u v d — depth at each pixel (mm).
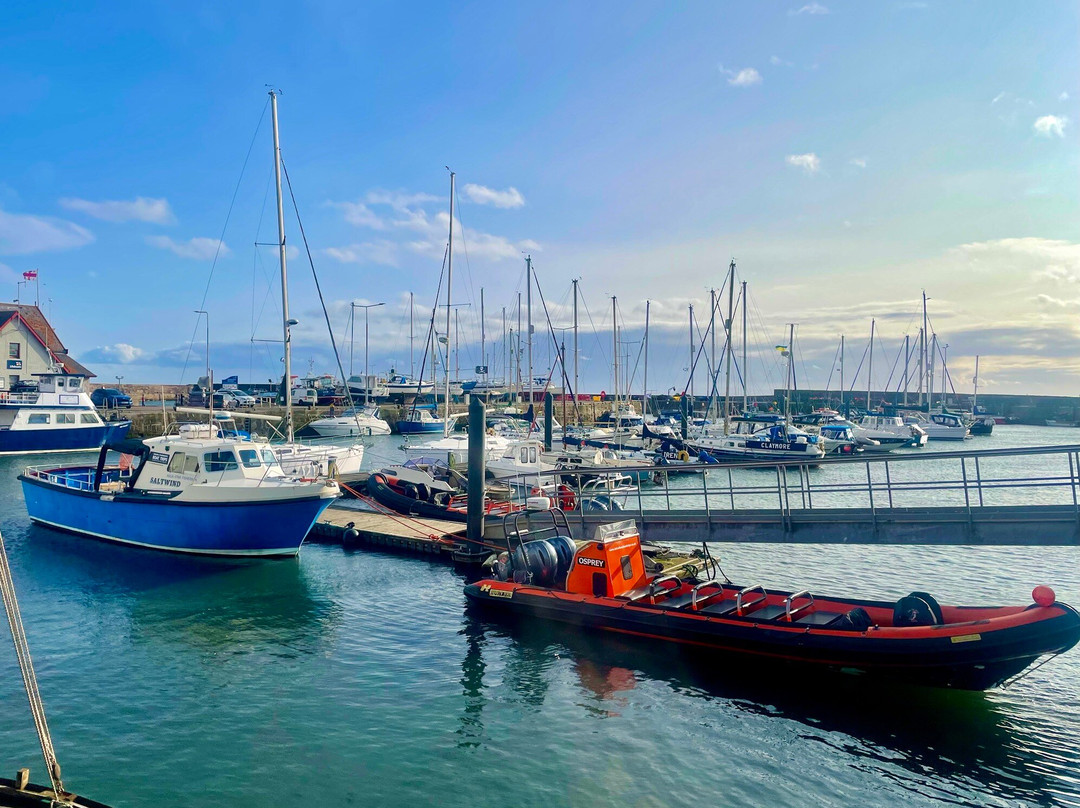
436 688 12625
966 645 11289
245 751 10438
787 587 19094
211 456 21797
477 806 9117
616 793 9438
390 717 11531
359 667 13531
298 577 19734
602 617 14555
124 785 9539
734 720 11492
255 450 22391
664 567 16516
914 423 70625
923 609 12555
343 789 9477
